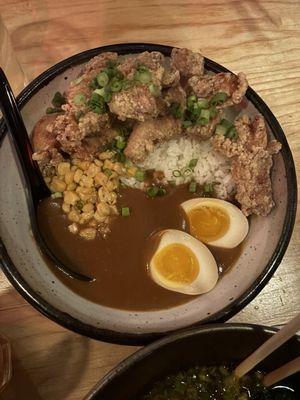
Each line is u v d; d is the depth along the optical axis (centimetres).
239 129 28
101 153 30
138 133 28
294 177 27
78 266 28
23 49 33
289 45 34
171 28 34
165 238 28
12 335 27
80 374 27
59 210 29
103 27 34
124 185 30
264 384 24
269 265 25
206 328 23
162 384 24
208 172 30
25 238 27
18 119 26
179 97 29
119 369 22
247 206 28
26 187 28
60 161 29
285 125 32
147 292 27
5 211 27
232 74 28
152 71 27
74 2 35
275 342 19
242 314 28
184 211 29
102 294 27
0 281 28
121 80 27
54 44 34
